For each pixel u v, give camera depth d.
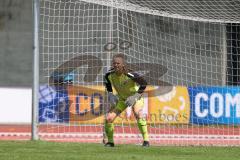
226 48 74.12
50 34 70.38
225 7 67.06
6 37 93.75
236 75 72.88
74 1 67.81
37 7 50.50
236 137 64.56
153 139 60.69
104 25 68.44
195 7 68.38
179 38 78.00
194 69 76.56
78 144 45.00
